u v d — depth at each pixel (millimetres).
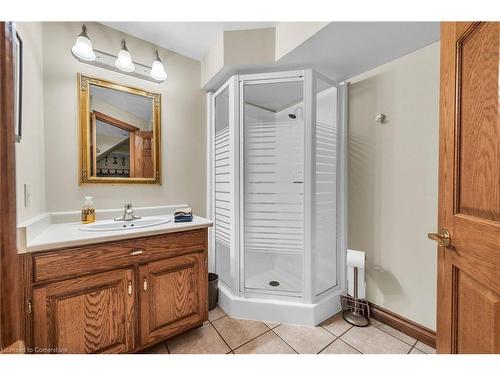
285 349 1421
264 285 2008
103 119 1655
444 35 830
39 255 1012
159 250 1359
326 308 1746
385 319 1676
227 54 1716
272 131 1857
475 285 689
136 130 1794
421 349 1424
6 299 473
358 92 1830
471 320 704
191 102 2104
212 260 2195
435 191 1443
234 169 1814
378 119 1680
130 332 1238
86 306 1120
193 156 2119
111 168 1688
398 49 1485
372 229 1768
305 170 1701
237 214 1814
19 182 1073
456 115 766
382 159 1698
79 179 1554
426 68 1461
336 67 1716
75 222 1519
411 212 1556
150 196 1872
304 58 1596
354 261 1703
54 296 1044
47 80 1438
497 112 611
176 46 1930
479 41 673
